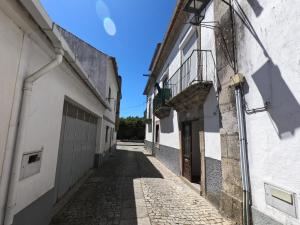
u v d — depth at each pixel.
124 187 6.23
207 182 5.07
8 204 2.18
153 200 5.05
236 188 3.71
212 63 4.98
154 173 8.57
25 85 2.44
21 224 2.53
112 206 4.61
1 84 2.04
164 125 10.93
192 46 6.73
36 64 2.76
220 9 4.61
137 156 14.97
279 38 2.81
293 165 2.52
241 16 3.75
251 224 3.24
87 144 7.60
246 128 3.49
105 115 11.34
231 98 4.01
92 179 7.14
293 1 2.60
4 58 2.07
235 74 3.87
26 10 2.11
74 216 4.02
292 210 2.50
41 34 2.59
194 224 3.76
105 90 10.56
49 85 3.25
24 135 2.52
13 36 2.20
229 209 3.87
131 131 37.41
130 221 3.86
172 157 8.97
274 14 2.92
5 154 2.14
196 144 7.04
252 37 3.40
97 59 10.74
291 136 2.57
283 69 2.72
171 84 8.96
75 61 3.65
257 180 3.17
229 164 3.99
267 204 2.94
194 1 4.18
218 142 4.54
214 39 4.92
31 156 2.76
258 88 3.22
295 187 2.48
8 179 2.22
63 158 4.70
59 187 4.53
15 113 2.29
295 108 2.52
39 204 3.05
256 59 3.29
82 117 6.49
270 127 2.93
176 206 4.65
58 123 3.73
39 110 2.92
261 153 3.11
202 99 5.34
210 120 4.96
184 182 6.84
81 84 5.12
